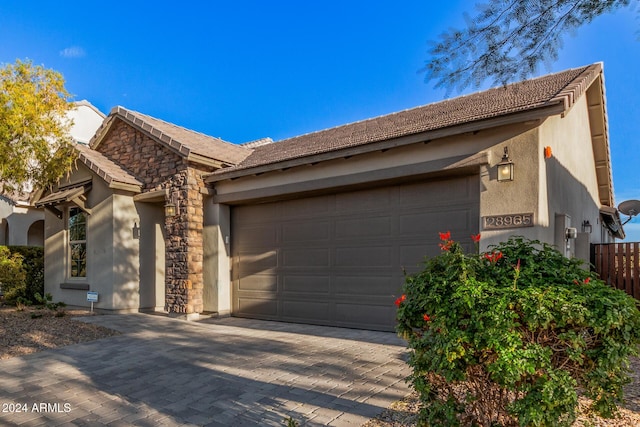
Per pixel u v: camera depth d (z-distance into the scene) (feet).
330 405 13.71
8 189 30.94
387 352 20.81
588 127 33.42
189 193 32.14
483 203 21.72
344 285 28.14
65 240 37.88
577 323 8.04
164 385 15.96
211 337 24.75
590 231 33.37
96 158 36.40
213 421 12.60
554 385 7.85
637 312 8.29
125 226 34.50
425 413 9.61
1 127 25.58
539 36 11.78
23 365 18.76
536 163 20.30
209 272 33.06
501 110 21.24
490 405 9.02
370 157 25.77
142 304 35.37
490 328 8.05
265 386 15.70
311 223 30.07
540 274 9.46
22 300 36.29
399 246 25.95
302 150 32.48
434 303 8.97
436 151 23.27
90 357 20.10
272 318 31.37
